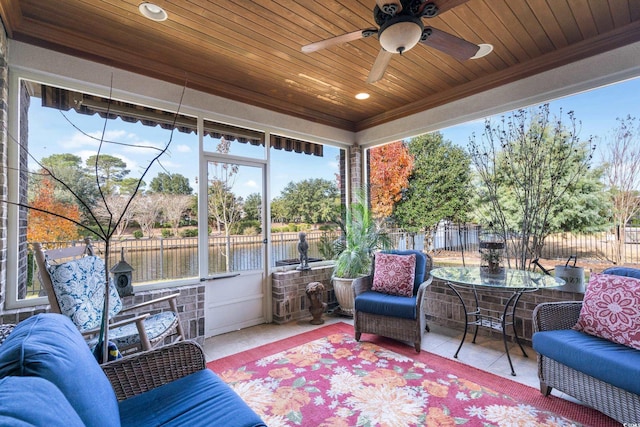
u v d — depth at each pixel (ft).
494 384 7.59
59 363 3.03
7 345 3.08
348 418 6.36
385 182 15.29
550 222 10.34
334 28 8.00
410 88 11.70
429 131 12.87
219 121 11.53
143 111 9.97
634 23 7.84
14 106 7.77
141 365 5.00
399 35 5.86
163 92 10.00
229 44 8.75
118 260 9.43
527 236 10.82
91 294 7.09
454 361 8.85
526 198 10.84
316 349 9.77
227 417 4.04
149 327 7.50
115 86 9.09
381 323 9.96
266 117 12.63
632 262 8.71
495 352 9.43
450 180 13.10
